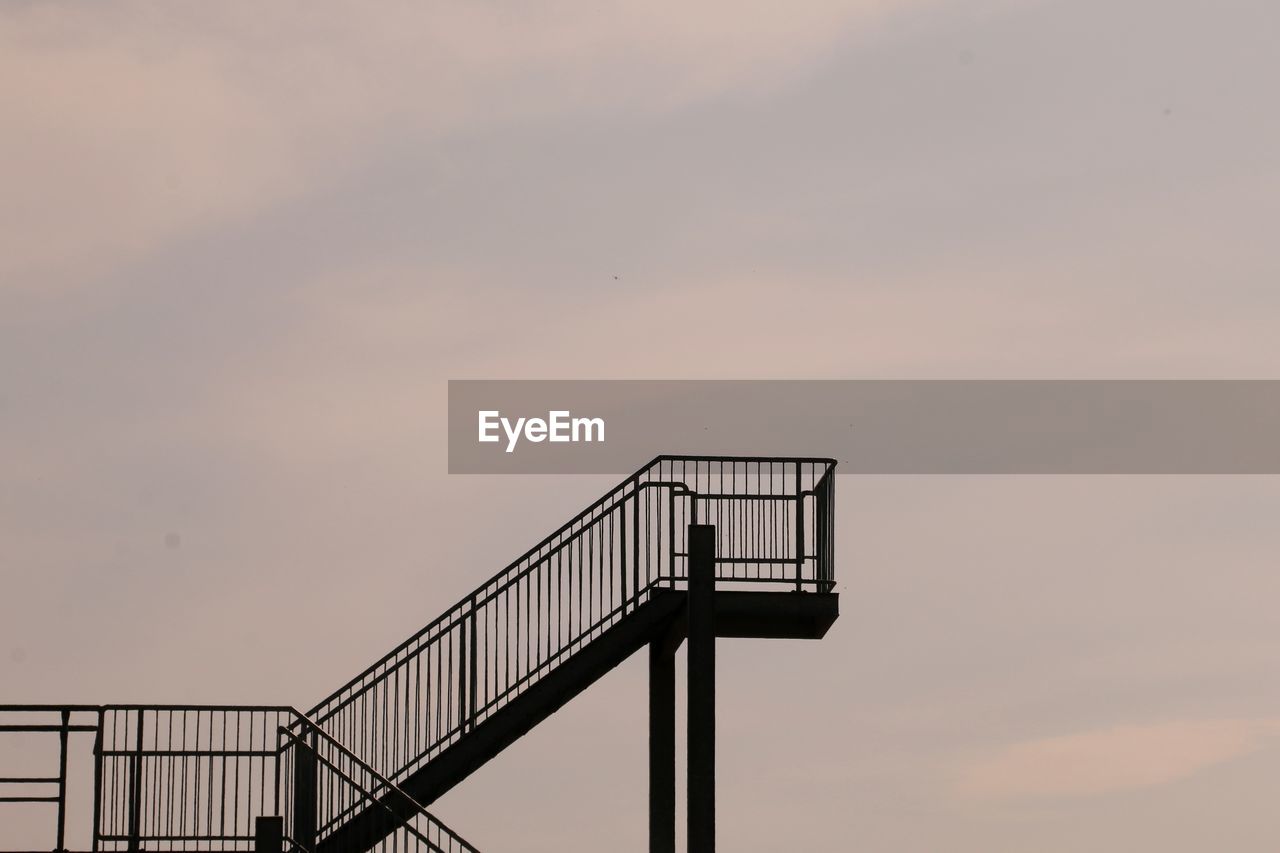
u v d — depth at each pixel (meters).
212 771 23.47
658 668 30.44
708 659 26.92
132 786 23.42
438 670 26.00
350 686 25.80
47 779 23.59
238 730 23.52
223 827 23.36
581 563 26.97
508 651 26.31
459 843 23.03
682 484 27.50
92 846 23.36
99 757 23.47
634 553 27.23
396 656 26.03
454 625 26.23
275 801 23.33
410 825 22.88
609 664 26.77
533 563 26.70
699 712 26.91
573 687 26.55
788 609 27.55
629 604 27.06
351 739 25.64
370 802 23.73
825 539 27.67
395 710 25.80
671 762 30.28
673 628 28.52
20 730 23.52
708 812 27.11
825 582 27.50
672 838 30.23
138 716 23.52
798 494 27.70
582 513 27.14
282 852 23.11
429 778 25.70
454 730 25.86
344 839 23.59
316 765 23.27
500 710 26.20
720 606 27.50
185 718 23.53
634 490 27.38
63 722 23.66
